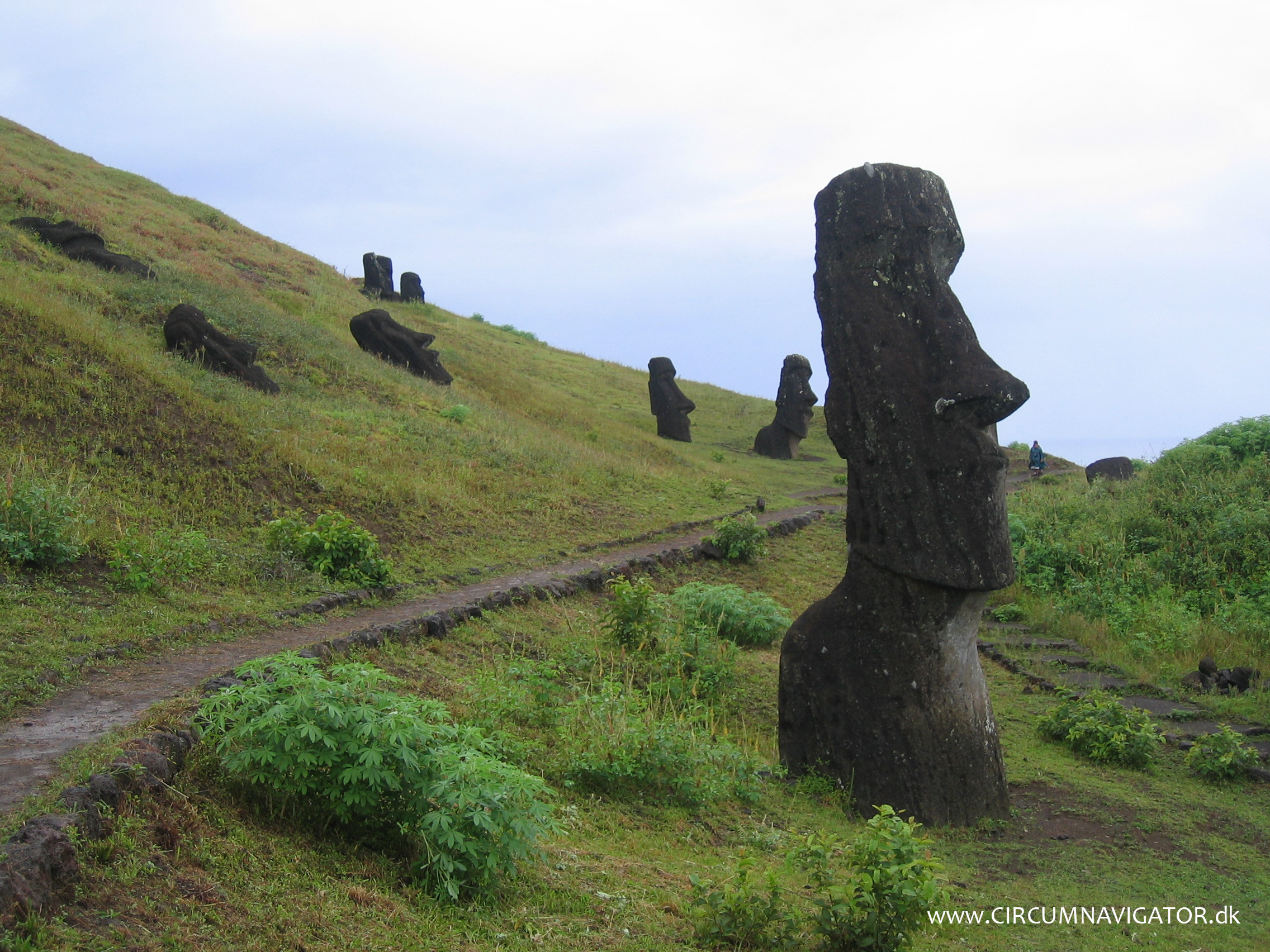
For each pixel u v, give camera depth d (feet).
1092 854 22.45
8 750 15.79
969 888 20.01
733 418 125.39
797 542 61.00
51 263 67.46
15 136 115.85
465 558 42.50
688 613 38.17
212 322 67.51
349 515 42.75
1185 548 50.06
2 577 25.73
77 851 11.64
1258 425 61.05
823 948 15.07
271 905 12.42
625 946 14.08
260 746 14.99
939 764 24.23
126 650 22.91
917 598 24.64
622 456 78.74
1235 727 32.22
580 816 19.77
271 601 30.19
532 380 115.75
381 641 26.94
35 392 39.88
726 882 16.15
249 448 44.73
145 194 115.65
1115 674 38.60
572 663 31.07
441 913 13.66
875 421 25.17
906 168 25.46
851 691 25.32
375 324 83.35
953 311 24.75
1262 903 19.83
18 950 9.61
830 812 23.99
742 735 29.04
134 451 39.58
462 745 15.65
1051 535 55.01
